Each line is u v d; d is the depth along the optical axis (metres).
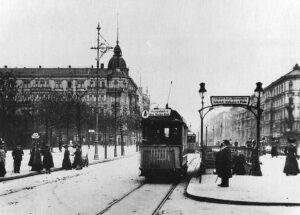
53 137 83.19
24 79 114.00
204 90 20.06
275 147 43.47
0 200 12.50
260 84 20.47
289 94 94.94
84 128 77.44
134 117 82.19
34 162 23.20
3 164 19.48
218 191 14.14
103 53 37.38
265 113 115.88
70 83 113.88
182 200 12.82
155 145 18.50
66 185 16.94
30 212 10.42
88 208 11.09
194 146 57.88
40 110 59.59
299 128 84.44
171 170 18.28
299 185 16.06
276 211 10.70
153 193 14.64
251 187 15.39
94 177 20.94
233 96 19.70
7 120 51.12
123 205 11.72
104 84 113.31
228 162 15.48
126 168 28.03
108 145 92.19
